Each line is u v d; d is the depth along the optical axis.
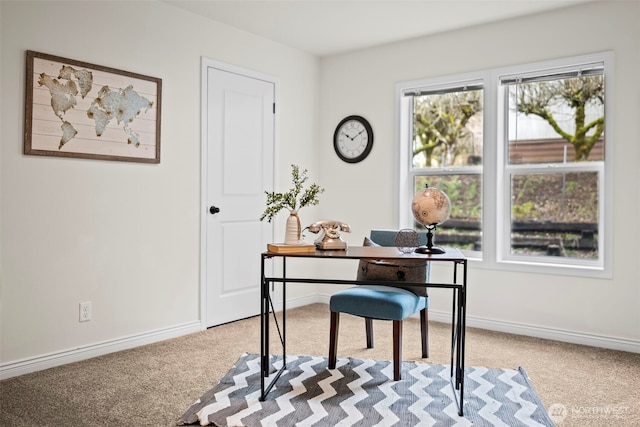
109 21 3.33
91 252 3.28
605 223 3.58
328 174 5.06
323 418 2.38
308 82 4.97
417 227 4.59
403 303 2.89
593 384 2.88
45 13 3.01
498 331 4.02
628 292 3.51
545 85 3.92
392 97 4.62
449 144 4.41
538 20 3.85
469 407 2.53
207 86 3.99
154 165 3.64
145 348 3.49
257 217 4.46
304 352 3.41
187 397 2.64
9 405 2.53
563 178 3.87
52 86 3.04
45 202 3.04
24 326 2.98
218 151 4.11
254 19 4.02
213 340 3.70
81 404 2.55
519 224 4.06
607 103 3.55
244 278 4.36
